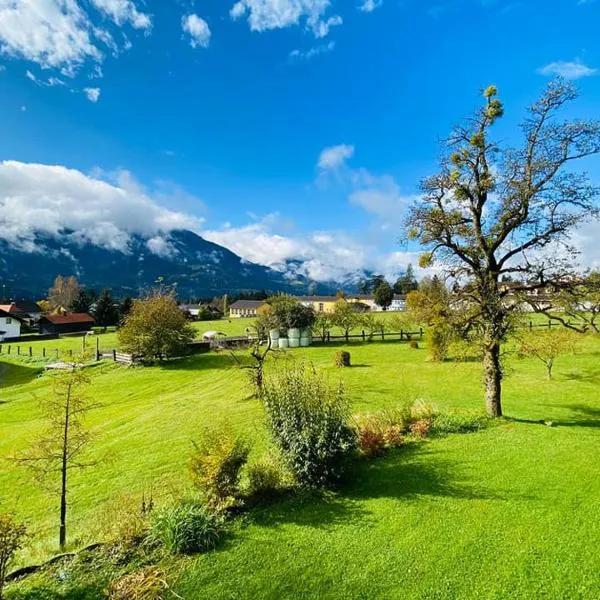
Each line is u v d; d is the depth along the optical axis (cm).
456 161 1675
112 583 723
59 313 9638
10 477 1578
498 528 867
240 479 1048
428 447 1363
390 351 3944
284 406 1113
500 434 1469
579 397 2041
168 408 2423
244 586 720
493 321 1662
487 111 1614
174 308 4209
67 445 1047
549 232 1570
